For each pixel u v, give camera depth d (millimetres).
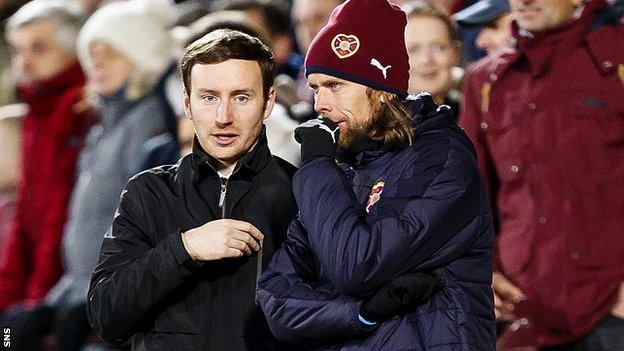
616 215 18344
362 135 14266
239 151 14523
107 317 14367
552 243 18375
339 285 13680
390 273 13602
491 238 14289
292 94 21531
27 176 25781
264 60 14539
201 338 14445
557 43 18641
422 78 20047
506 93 18906
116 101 23469
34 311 24078
